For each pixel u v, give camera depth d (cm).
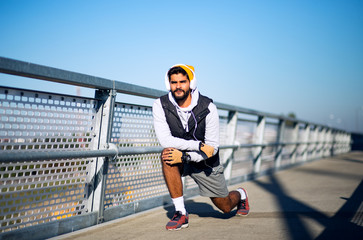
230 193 302
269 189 499
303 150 981
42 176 227
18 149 208
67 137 242
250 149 605
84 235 243
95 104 267
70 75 226
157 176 357
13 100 203
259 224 284
